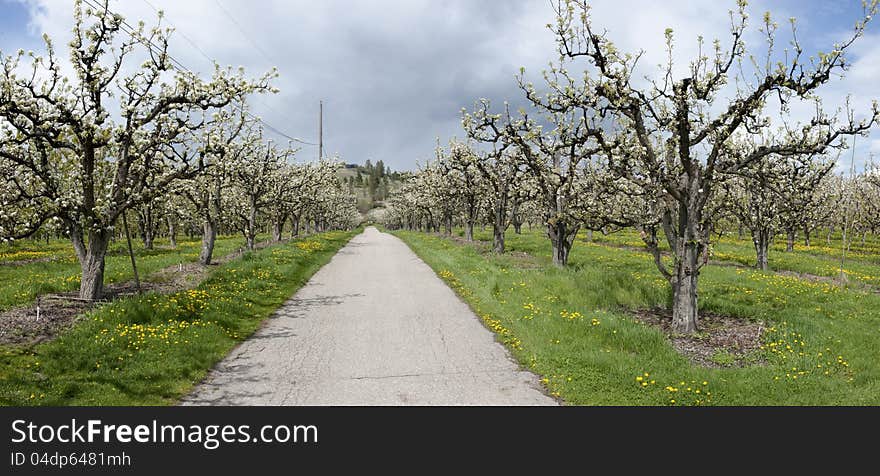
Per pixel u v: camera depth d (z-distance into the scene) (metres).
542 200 23.41
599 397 7.76
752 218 24.23
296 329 11.91
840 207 35.56
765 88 10.23
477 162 28.03
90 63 12.70
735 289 16.39
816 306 14.21
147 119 13.45
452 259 25.27
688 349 10.34
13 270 19.89
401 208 87.31
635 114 11.41
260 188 28.36
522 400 7.72
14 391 7.39
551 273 18.20
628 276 16.61
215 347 10.16
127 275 18.25
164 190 15.05
